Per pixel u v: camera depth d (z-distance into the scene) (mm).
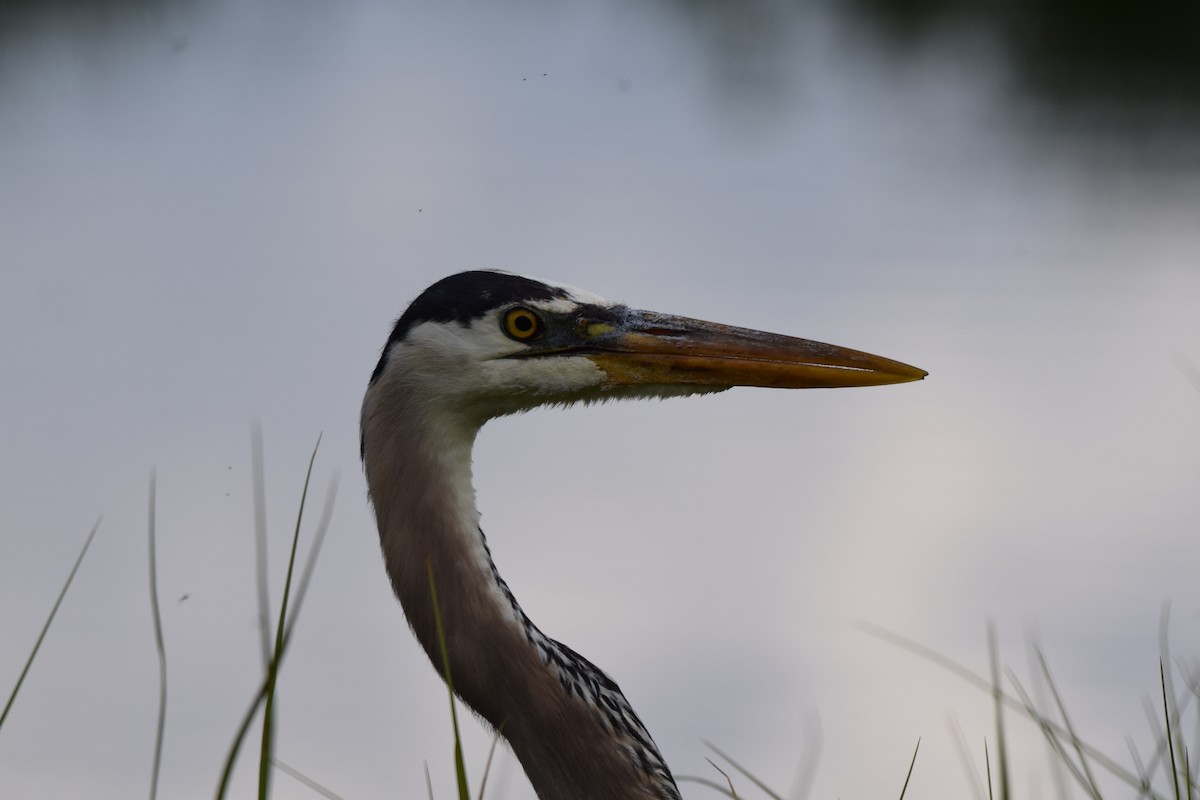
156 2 29922
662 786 4152
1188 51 22891
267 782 3156
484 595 4055
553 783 4035
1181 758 3945
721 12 30906
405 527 4098
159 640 3307
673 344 4430
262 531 3250
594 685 4156
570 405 4461
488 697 4023
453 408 4199
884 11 28547
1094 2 24203
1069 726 4395
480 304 4227
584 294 4438
